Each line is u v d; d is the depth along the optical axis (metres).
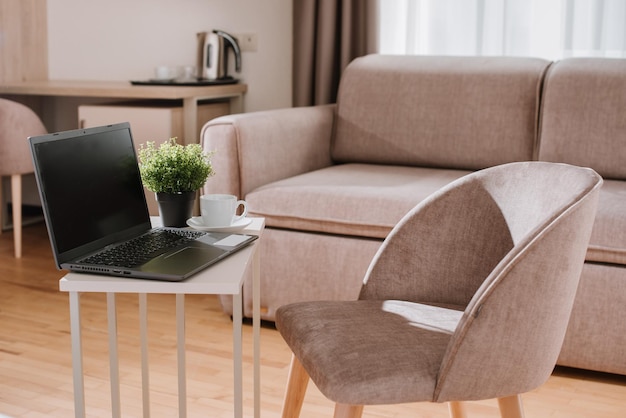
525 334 1.52
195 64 4.36
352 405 1.51
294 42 3.97
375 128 3.43
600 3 3.52
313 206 2.81
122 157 1.88
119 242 1.79
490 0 3.70
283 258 2.88
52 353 2.74
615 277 2.46
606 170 3.02
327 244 2.82
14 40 4.36
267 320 3.04
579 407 2.38
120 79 4.50
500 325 1.50
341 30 3.87
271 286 2.91
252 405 2.37
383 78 3.45
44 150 1.63
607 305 2.47
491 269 1.89
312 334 1.68
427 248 1.93
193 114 3.79
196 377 2.56
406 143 3.37
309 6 3.90
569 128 3.06
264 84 4.25
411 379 1.50
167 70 4.11
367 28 3.82
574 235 1.52
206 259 1.64
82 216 1.70
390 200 2.73
